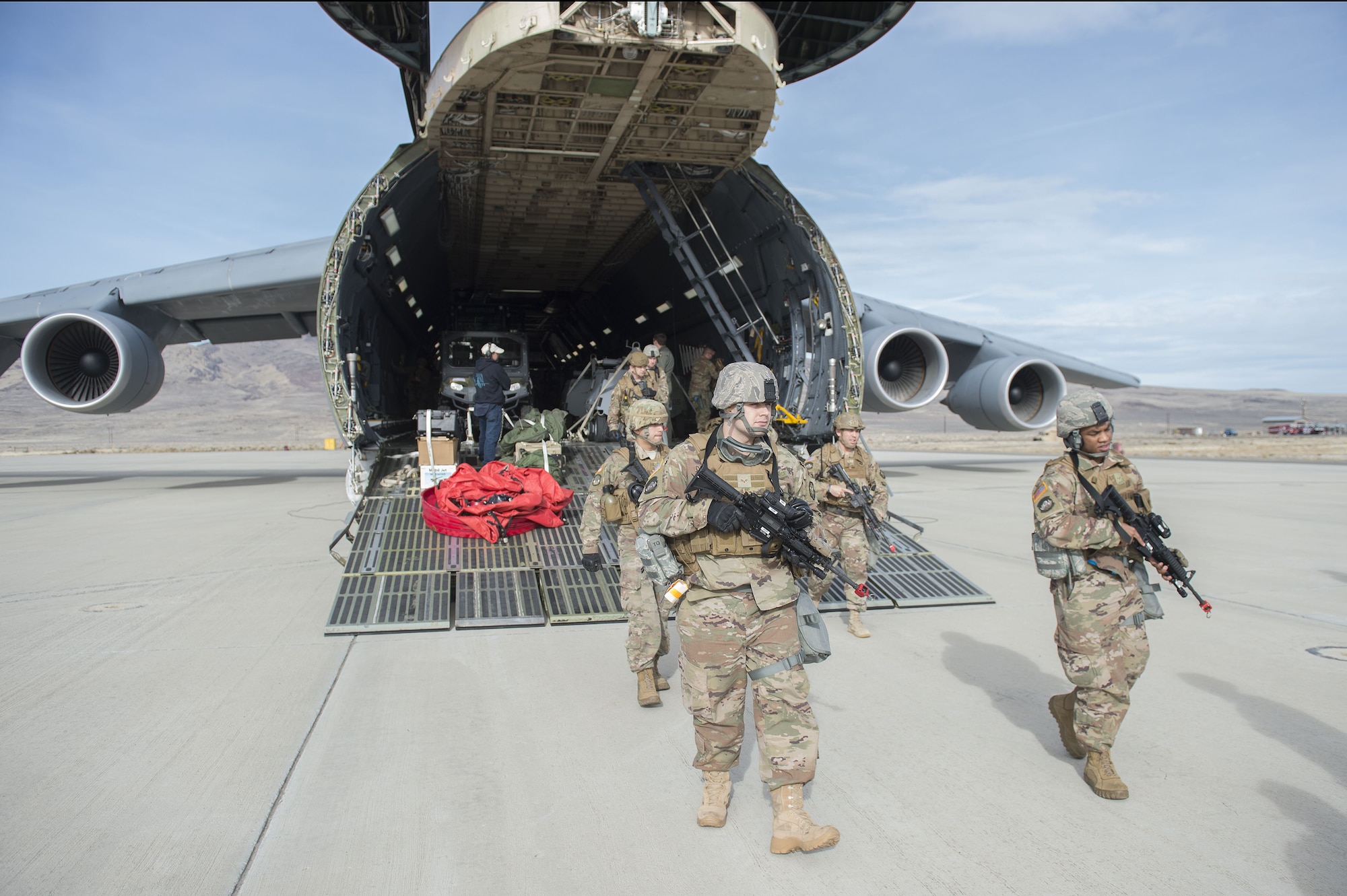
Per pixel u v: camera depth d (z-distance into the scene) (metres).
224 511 12.95
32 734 3.87
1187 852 2.83
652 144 8.88
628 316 17.09
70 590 7.04
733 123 8.34
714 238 11.64
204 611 6.31
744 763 3.72
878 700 4.40
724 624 3.03
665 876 2.71
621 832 3.01
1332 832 2.96
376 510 7.84
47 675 4.75
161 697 4.39
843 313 9.40
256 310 14.35
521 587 6.37
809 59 9.78
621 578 4.44
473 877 2.68
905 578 7.02
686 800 3.28
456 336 15.21
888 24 8.98
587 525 4.77
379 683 4.65
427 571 6.60
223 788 3.33
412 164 8.75
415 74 9.20
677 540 3.22
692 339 14.94
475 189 10.65
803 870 2.74
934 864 2.77
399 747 3.76
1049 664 5.03
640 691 4.33
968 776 3.48
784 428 10.70
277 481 19.62
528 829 3.02
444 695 4.46
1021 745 3.80
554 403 23.91
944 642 5.53
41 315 13.34
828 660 5.12
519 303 19.33
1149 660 5.06
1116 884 2.63
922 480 18.92
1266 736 3.86
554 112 8.02
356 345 9.97
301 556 8.70
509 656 5.17
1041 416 15.80
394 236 10.25
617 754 3.72
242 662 5.03
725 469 3.11
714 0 6.70
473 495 7.37
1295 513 12.32
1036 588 7.17
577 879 2.68
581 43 6.55
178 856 2.80
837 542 5.73
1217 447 41.16
